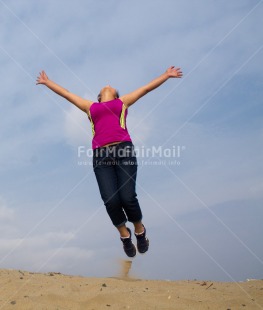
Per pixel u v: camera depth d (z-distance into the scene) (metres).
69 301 4.88
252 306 5.01
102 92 4.95
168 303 5.05
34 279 5.95
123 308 4.76
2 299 4.89
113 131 4.55
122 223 4.74
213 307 4.95
